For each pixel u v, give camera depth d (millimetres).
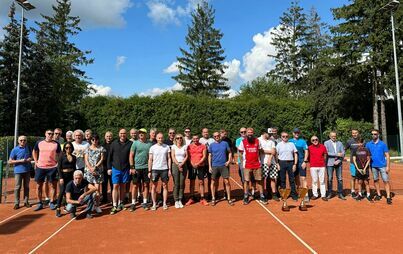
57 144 9328
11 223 7703
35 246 6082
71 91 41688
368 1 28406
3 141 19891
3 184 14109
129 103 29234
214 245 5973
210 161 9453
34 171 9742
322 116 32844
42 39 45375
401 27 26875
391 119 34000
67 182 8406
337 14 29906
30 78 28047
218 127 30344
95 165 8453
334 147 10016
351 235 6508
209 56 52562
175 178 9133
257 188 11727
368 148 9820
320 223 7402
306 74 49156
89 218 8031
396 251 5602
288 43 51375
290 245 5934
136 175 8828
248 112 31078
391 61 28156
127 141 8977
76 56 46312
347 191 11398
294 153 9812
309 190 11562
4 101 26469
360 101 34062
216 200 10062
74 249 5891
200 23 52844
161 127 29500
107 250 5809
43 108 29094
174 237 6480
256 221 7594
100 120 29125
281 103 32000
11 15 28125
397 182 13789
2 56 27438
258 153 9477
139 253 5637
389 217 7879
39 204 9062
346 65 30031
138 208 9086
